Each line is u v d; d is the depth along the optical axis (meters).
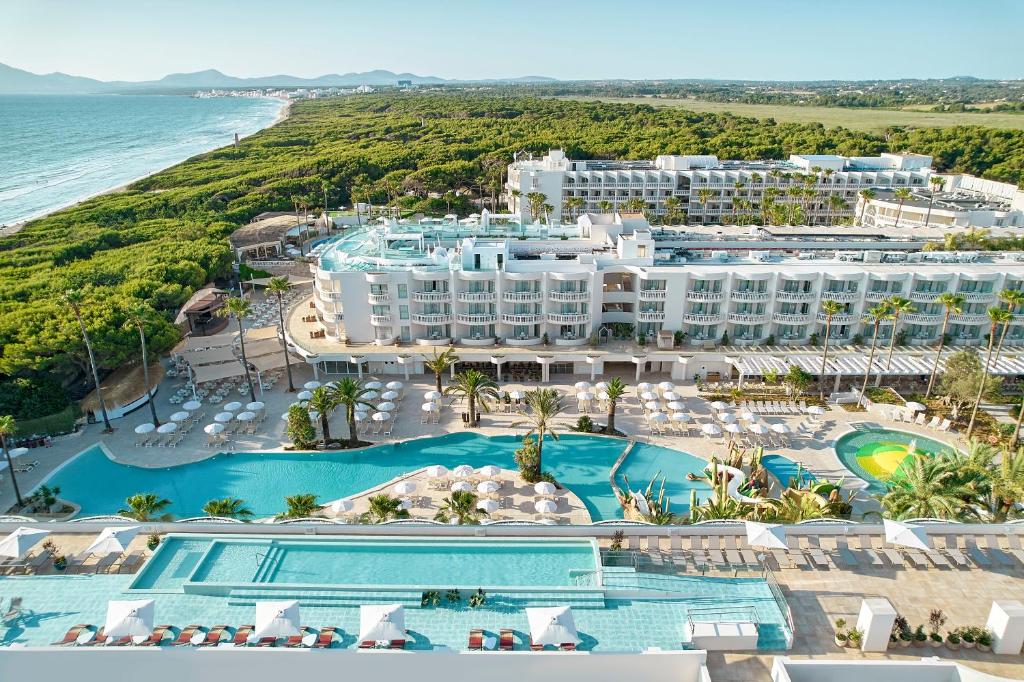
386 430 61.38
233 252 118.81
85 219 144.00
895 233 92.12
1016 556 33.09
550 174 146.25
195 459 56.97
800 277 70.81
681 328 73.38
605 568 31.77
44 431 59.91
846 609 29.77
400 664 25.45
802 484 51.44
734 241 87.25
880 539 34.22
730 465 53.50
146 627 27.14
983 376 57.34
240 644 27.28
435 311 72.50
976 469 43.53
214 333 86.44
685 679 25.48
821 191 146.25
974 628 27.83
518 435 60.53
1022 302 61.72
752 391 68.00
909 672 24.28
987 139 182.75
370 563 33.09
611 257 75.38
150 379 69.75
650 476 53.66
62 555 35.19
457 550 33.97
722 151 195.12
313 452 57.50
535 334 73.94
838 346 71.88
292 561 33.31
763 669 26.17
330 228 143.12
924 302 71.25
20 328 66.44
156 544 35.25
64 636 28.05
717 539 34.59
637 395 68.06
